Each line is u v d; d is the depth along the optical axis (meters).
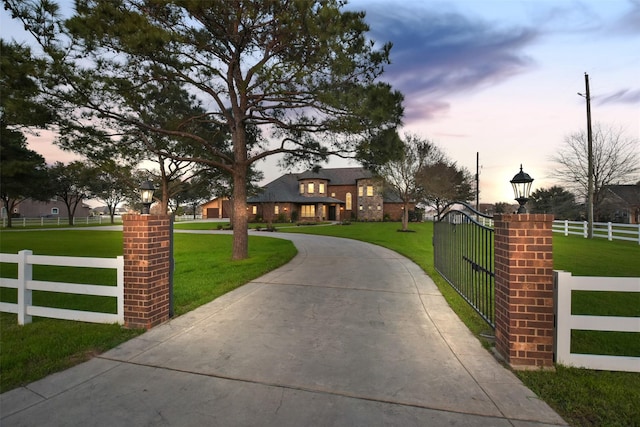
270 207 30.73
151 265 4.13
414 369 3.02
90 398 2.54
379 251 11.92
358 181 42.41
